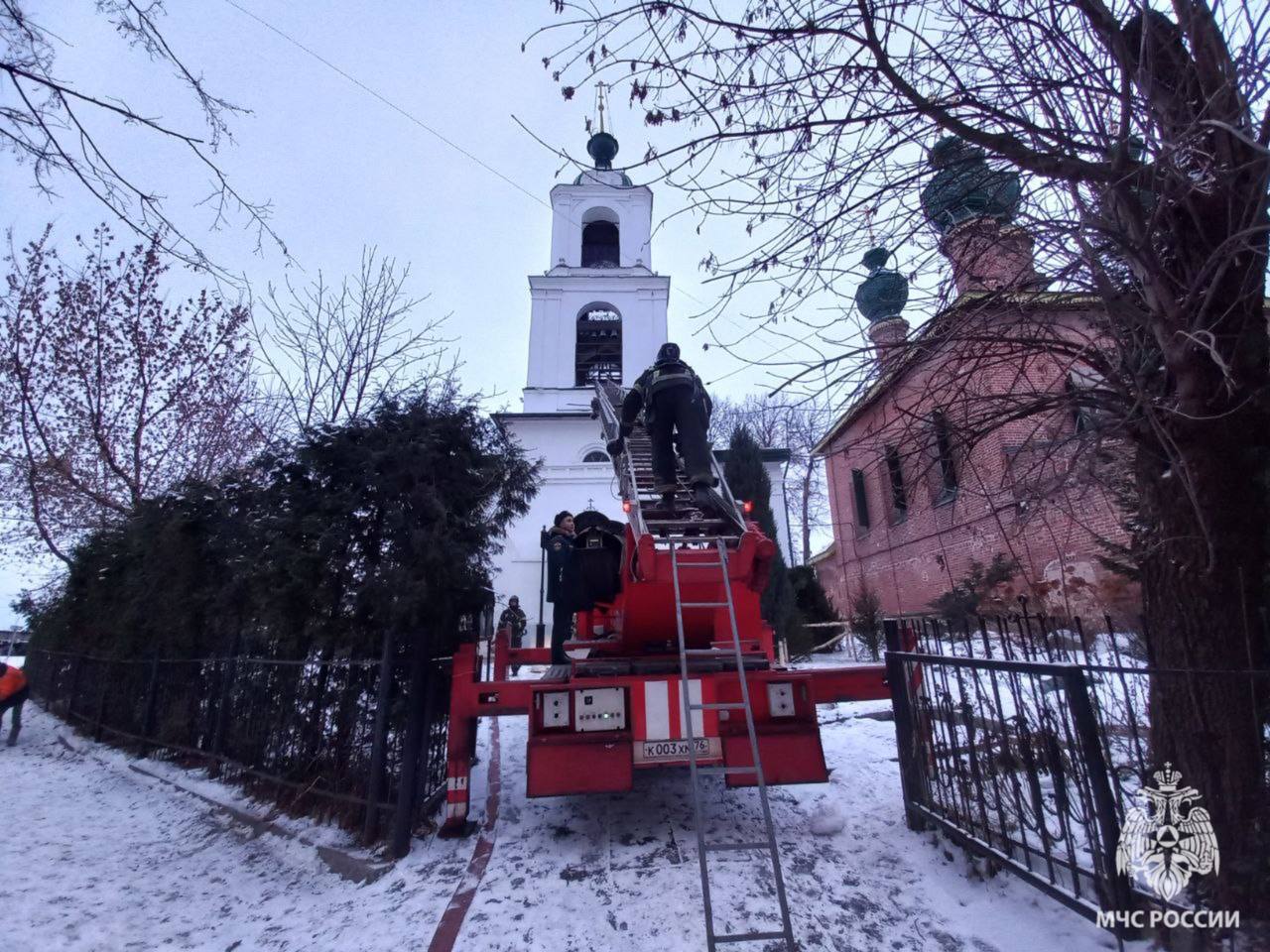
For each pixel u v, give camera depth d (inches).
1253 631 107.2
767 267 122.9
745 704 137.7
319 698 205.0
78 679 442.0
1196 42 91.0
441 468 202.5
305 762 203.9
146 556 313.7
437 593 189.2
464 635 218.5
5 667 398.6
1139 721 134.1
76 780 294.2
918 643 189.3
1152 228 94.2
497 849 168.1
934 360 126.5
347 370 403.2
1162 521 117.5
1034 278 113.7
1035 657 201.2
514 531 788.0
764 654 197.5
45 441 486.0
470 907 136.2
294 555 187.9
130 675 363.3
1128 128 92.0
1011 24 103.0
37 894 158.9
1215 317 105.3
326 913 141.9
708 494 196.5
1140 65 89.3
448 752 178.4
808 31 102.9
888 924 124.6
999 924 121.6
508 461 233.1
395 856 163.5
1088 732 108.0
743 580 180.7
